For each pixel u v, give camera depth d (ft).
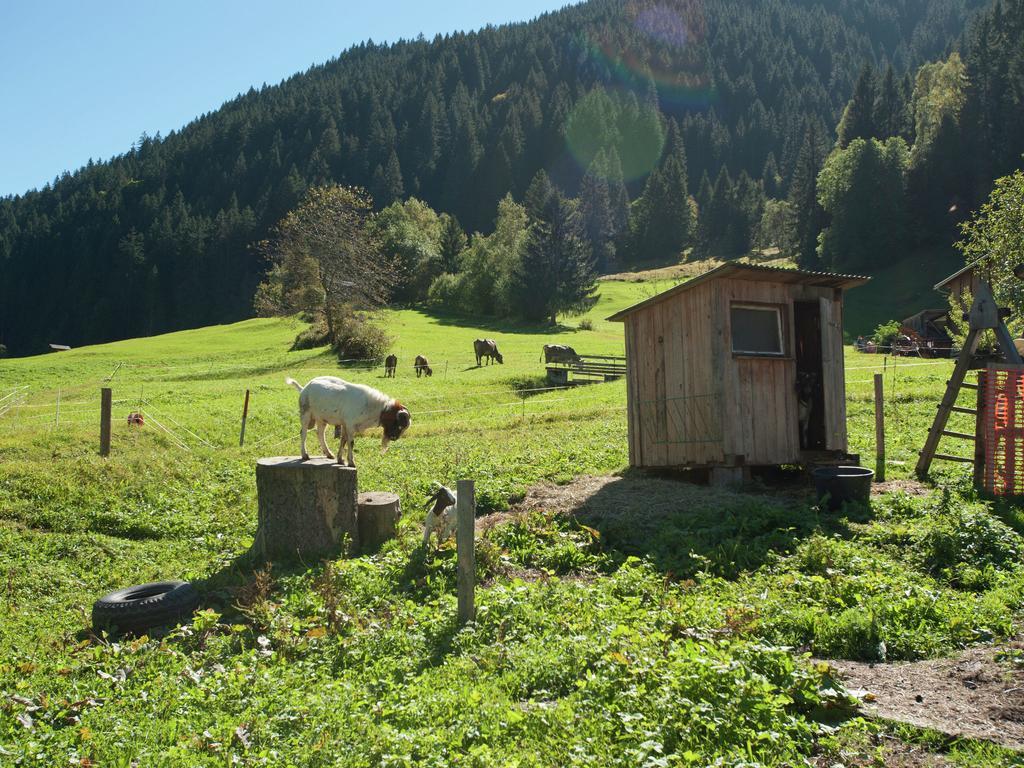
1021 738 17.26
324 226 205.57
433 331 240.94
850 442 55.01
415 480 50.88
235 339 232.53
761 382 46.14
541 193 478.18
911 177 347.97
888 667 22.11
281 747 19.11
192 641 28.14
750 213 499.92
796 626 24.79
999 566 29.78
